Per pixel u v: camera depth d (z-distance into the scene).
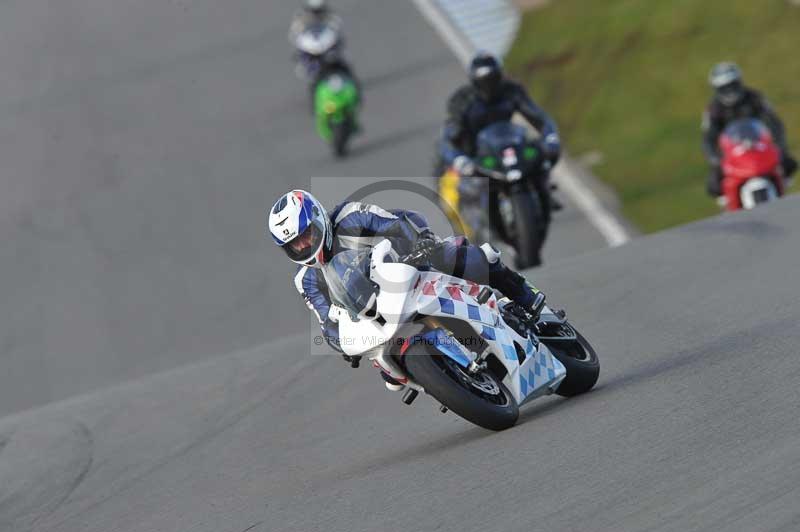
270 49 84.38
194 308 50.47
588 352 20.73
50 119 78.81
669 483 14.48
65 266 57.78
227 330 47.62
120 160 70.19
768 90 57.56
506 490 15.75
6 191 68.69
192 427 25.83
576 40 68.38
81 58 88.94
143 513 20.34
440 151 35.03
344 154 63.81
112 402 30.28
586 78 64.62
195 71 82.62
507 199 34.94
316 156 64.94
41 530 20.94
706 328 23.11
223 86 79.38
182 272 54.41
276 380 28.14
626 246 34.25
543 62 67.94
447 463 17.89
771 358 19.06
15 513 22.53
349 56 78.69
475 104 34.62
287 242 17.22
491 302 18.66
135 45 89.62
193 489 21.06
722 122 40.62
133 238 59.44
